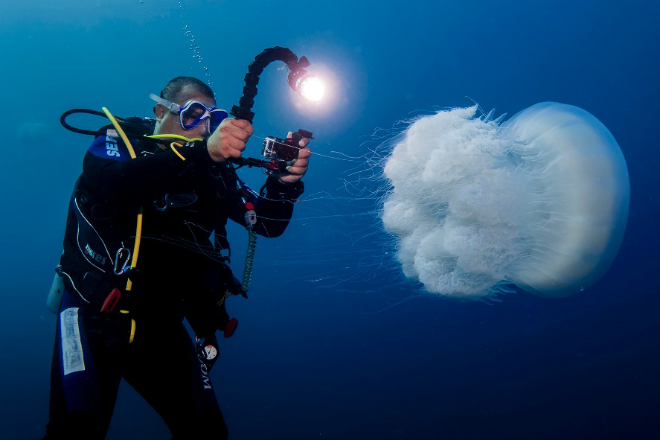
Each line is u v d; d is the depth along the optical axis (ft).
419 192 9.54
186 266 6.23
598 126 9.11
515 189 8.71
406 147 9.80
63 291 6.44
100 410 5.57
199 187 5.94
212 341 6.61
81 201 6.18
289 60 5.82
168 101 6.49
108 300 5.68
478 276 9.33
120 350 5.91
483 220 8.60
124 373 6.16
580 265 9.36
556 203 9.05
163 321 6.25
